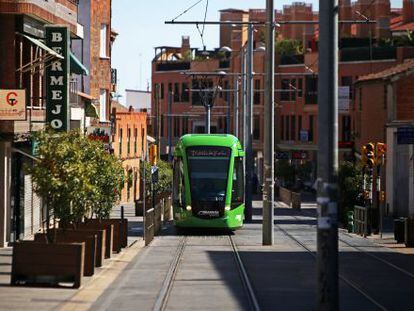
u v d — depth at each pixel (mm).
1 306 23344
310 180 120500
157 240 46562
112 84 93125
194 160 50812
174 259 36750
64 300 24594
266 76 45031
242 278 30500
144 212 44219
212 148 51094
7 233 39500
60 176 27734
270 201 44156
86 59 73250
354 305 24719
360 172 60250
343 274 32094
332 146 21875
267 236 44000
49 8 41719
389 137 73500
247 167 64500
